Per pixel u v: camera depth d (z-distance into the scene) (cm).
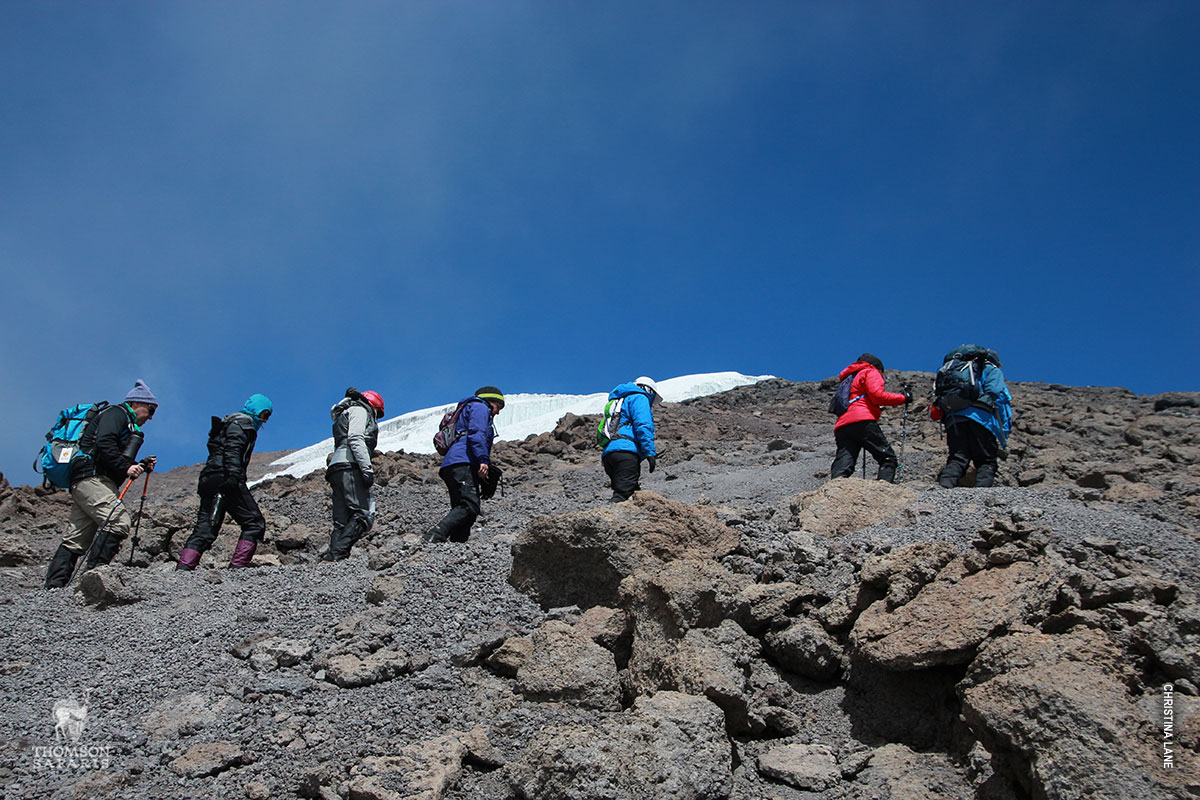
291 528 1047
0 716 446
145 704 462
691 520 580
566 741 369
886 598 482
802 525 671
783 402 2011
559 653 473
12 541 962
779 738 441
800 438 1612
